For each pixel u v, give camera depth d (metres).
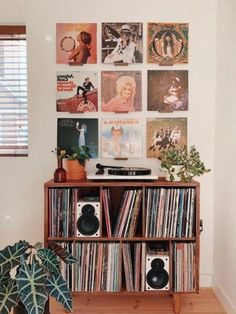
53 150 2.17
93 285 1.87
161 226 1.86
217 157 2.10
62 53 2.14
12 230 2.20
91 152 2.17
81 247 1.87
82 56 2.14
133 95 2.15
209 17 2.13
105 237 1.86
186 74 2.15
